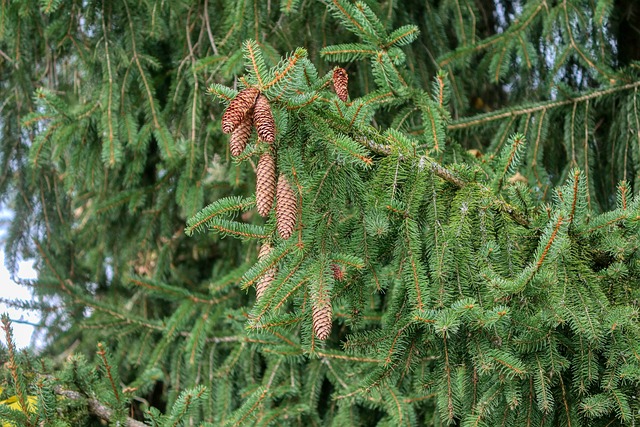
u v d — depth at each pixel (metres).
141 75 4.47
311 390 4.33
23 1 4.19
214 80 4.48
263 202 2.13
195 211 4.44
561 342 2.50
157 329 4.68
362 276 2.45
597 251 2.53
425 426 4.21
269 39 4.19
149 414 2.86
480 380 2.53
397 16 4.38
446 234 2.40
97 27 4.40
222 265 5.11
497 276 2.27
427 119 3.09
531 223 2.56
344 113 2.37
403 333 2.41
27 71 4.85
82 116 4.27
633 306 2.46
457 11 4.38
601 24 3.96
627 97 4.08
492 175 2.98
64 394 3.02
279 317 2.34
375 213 2.35
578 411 2.54
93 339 4.84
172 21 4.58
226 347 4.65
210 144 4.54
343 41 4.28
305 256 2.31
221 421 4.29
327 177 2.33
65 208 5.43
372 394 3.84
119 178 5.20
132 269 5.40
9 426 2.67
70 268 5.54
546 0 4.25
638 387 2.44
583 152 4.06
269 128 2.05
